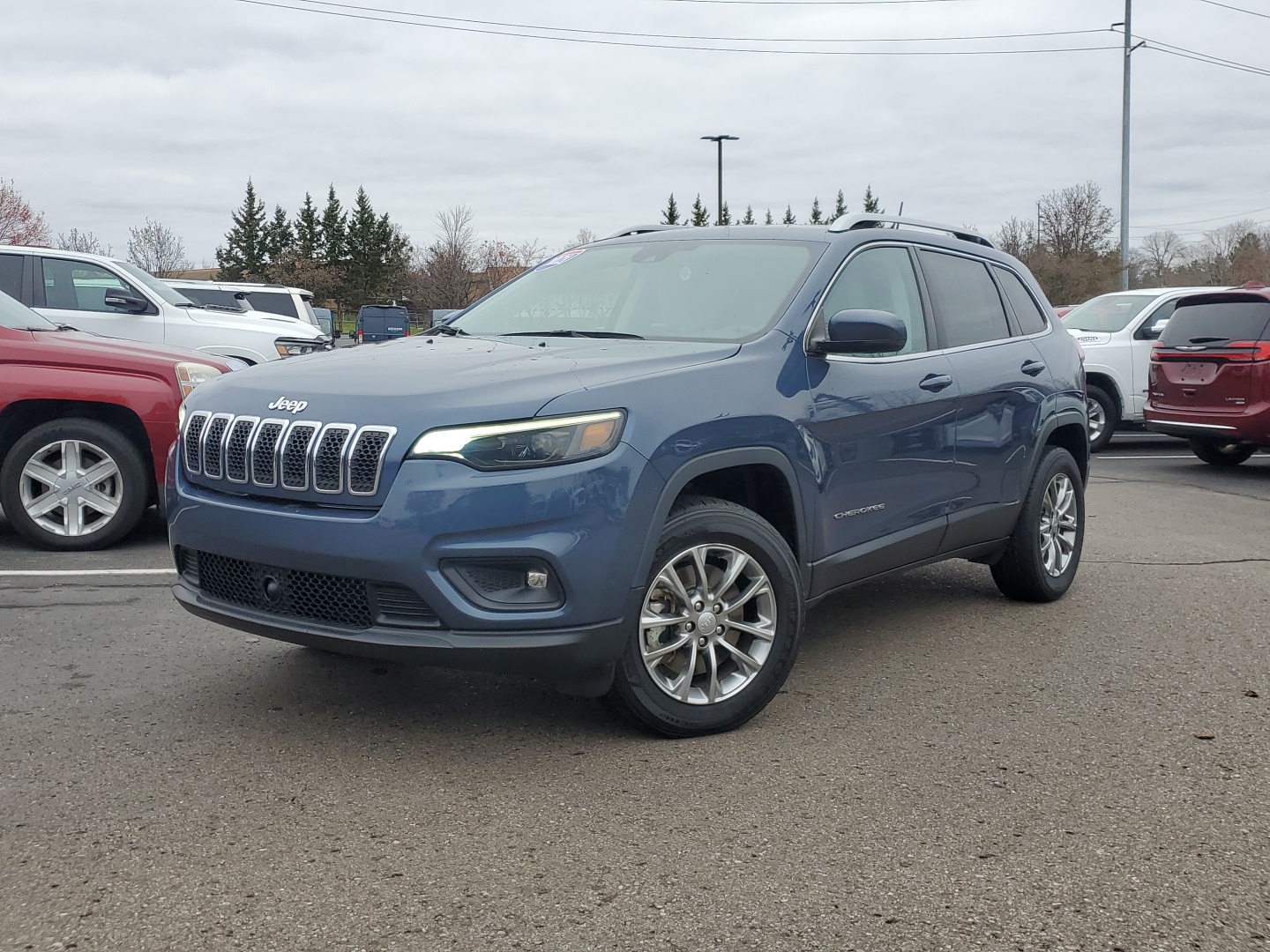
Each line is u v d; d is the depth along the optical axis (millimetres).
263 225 72375
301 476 3330
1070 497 5703
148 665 4289
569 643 3254
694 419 3518
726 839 2922
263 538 3348
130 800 3090
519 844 2875
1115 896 2658
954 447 4742
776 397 3828
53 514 6348
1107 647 4816
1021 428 5230
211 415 3619
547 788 3230
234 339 10836
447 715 3822
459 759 3438
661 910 2562
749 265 4418
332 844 2859
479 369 3527
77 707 3809
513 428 3215
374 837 2898
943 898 2633
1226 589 5945
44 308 10273
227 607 3551
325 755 3451
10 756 3369
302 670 4266
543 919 2516
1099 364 12938
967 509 4910
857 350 3967
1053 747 3631
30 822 2941
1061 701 4098
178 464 3738
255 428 3449
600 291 4598
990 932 2490
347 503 3250
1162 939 2473
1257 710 4027
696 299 4320
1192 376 11180
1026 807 3150
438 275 62938
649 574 3418
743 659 3701
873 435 4246
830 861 2809
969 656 4660
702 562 3584
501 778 3295
